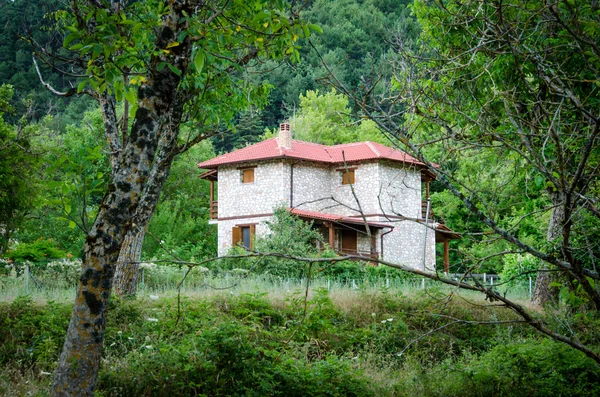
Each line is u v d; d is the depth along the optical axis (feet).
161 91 25.46
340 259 20.13
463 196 21.16
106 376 34.47
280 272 88.58
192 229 145.07
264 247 96.43
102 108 48.08
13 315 46.06
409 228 124.88
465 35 31.12
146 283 71.26
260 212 124.26
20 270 77.36
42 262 94.12
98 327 23.77
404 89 21.20
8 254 94.43
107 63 25.17
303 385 35.45
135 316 47.32
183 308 49.16
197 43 25.48
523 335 53.62
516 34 22.11
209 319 46.88
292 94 210.18
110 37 25.00
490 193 22.70
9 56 220.84
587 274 21.07
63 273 74.23
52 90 34.06
